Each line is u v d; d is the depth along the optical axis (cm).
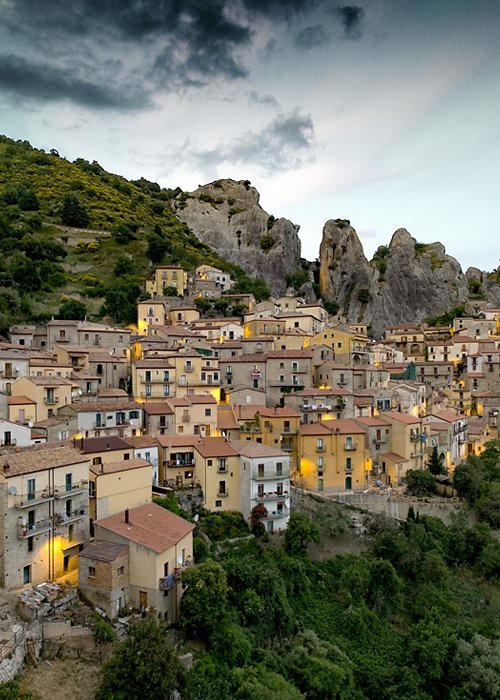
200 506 7056
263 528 6825
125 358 11381
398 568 7225
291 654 5231
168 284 17550
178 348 11569
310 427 8675
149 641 4156
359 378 11562
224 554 6391
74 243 19650
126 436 8012
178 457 7450
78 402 8625
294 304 17562
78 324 11875
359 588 6469
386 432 9419
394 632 6247
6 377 8794
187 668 4556
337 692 4997
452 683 5712
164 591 4981
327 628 5991
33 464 5172
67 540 5394
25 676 4100
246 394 9756
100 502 5791
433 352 16512
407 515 7931
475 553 7819
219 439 7844
